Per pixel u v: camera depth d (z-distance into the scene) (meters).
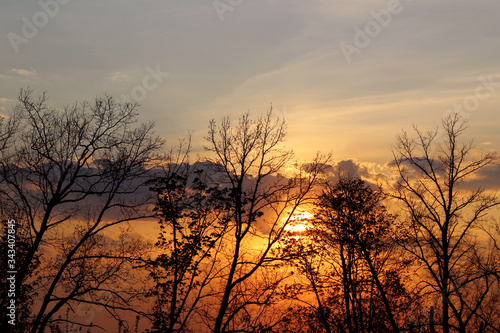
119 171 21.83
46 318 19.30
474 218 25.95
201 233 25.33
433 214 26.73
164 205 23.97
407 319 26.80
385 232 27.70
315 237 26.77
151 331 22.31
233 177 26.36
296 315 26.56
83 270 22.05
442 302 25.23
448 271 25.55
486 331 25.61
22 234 21.14
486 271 24.92
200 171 25.16
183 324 23.92
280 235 25.86
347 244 27.58
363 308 28.12
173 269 23.89
